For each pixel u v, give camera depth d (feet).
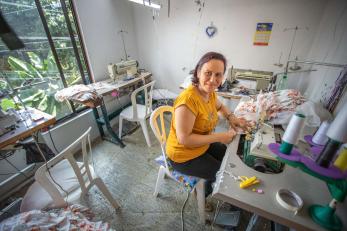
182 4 8.75
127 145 7.72
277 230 3.44
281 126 4.12
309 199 2.26
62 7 6.77
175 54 10.12
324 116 4.05
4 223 2.73
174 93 11.07
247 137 3.48
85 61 8.07
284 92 4.74
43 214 2.96
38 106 7.12
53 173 4.29
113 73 8.15
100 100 6.66
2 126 4.05
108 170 6.35
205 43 9.13
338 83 4.56
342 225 1.95
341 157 1.82
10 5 5.69
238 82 7.44
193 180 3.96
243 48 8.46
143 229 4.49
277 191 2.37
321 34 6.48
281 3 7.11
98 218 4.73
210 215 4.72
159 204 5.08
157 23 9.70
